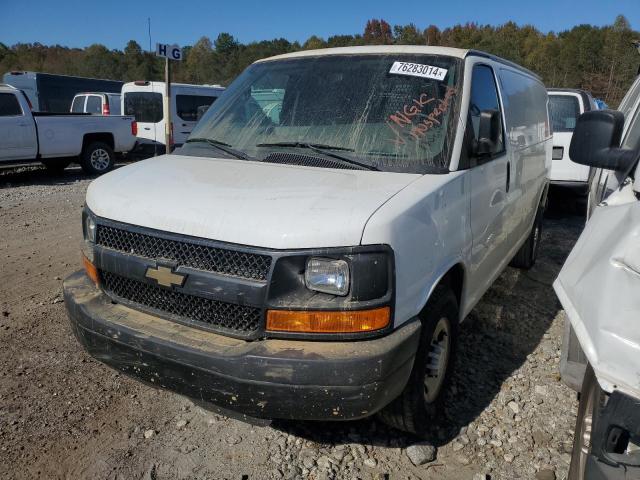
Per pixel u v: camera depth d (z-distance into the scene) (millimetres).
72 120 12758
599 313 1804
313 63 3811
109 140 13836
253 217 2455
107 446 2949
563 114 8453
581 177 8250
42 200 9758
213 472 2777
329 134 3311
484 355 4020
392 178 2877
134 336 2615
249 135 3555
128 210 2793
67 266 5805
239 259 2430
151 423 3160
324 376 2293
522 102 4754
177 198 2727
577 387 2617
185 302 2635
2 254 6230
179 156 3568
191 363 2453
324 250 2336
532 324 4598
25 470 2752
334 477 2760
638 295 1710
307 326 2357
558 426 3189
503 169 3957
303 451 2945
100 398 3379
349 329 2352
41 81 21719
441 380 3148
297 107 3555
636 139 3232
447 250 2959
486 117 3355
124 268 2754
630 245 1753
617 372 1740
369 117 3316
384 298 2393
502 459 2916
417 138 3158
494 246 3990
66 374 3627
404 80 3445
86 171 13484
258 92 3830
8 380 3523
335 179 2834
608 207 2160
